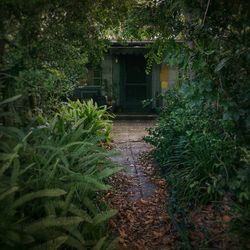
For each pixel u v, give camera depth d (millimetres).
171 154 5828
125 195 5152
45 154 4023
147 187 5473
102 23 5164
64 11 4727
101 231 3562
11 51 4707
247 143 3943
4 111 4629
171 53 4109
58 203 3279
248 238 3381
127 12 4863
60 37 4902
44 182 3525
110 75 13297
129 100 13594
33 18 4426
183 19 4211
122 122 12172
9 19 4375
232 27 3906
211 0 3891
